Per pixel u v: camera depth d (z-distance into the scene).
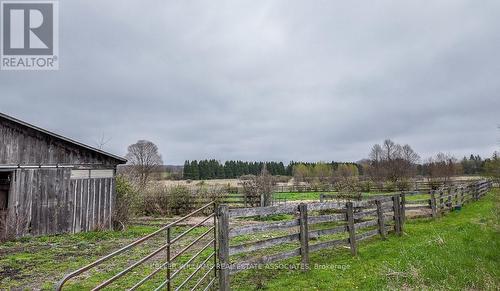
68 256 11.15
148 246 12.41
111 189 18.12
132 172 28.98
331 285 7.43
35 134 16.03
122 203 18.73
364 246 11.19
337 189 30.47
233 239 13.22
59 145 16.64
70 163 16.88
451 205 20.12
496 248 9.69
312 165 108.12
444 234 12.25
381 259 9.50
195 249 11.53
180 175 89.00
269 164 116.44
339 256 9.97
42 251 12.02
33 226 15.48
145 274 8.66
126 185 20.06
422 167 78.69
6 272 9.20
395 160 56.03
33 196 15.71
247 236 13.88
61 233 16.19
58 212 16.27
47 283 8.18
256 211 7.78
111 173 18.25
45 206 15.95
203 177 102.06
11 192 15.22
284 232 14.66
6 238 14.35
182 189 25.78
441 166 60.78
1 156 15.09
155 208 24.59
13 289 7.77
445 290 6.95
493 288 6.86
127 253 11.27
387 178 52.59
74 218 16.69
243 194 26.27
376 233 11.95
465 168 74.19
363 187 41.16
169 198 24.95
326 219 9.64
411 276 7.68
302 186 46.16
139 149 73.31
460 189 22.36
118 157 18.30
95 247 12.67
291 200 32.31
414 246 10.64
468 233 12.06
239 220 20.11
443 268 8.13
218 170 105.31
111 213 17.95
